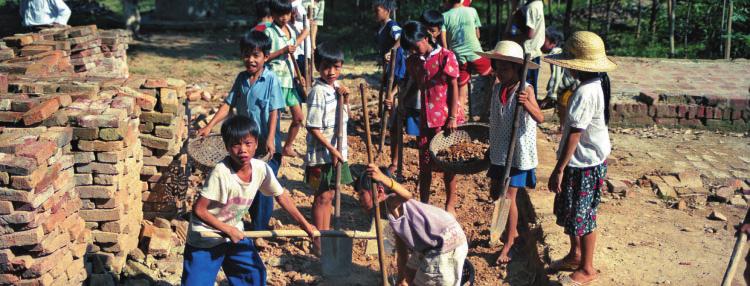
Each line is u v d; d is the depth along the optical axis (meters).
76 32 9.38
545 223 6.47
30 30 12.80
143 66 14.65
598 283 5.51
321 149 6.15
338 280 6.06
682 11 17.25
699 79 11.84
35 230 5.06
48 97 5.96
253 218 6.42
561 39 9.41
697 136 9.94
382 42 8.60
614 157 8.83
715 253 6.08
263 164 4.96
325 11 20.69
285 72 7.62
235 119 4.70
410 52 6.95
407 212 4.84
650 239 6.32
